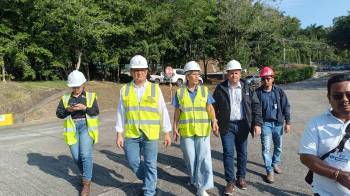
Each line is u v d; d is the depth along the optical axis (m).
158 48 33.66
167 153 7.92
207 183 5.32
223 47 40.72
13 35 24.41
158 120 5.21
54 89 19.39
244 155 5.73
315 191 2.80
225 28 38.72
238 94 5.57
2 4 23.98
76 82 5.36
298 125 11.52
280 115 6.23
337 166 2.68
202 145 5.33
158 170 6.73
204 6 37.47
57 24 24.77
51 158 7.70
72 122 5.42
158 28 33.34
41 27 24.92
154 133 5.14
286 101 6.32
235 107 5.54
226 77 5.70
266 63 44.31
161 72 36.66
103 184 6.02
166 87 30.31
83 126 5.44
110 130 11.34
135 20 31.31
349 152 2.66
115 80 34.50
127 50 31.36
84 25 24.44
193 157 5.36
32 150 8.48
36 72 26.67
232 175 5.48
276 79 44.66
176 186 5.90
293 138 9.50
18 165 7.18
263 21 39.94
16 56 23.88
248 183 6.02
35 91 18.11
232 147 5.54
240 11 38.41
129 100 5.15
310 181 3.09
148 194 5.19
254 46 42.41
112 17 28.83
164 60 41.38
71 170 6.83
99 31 25.28
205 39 40.25
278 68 48.62
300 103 18.34
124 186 5.93
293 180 6.17
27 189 5.85
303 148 2.78
